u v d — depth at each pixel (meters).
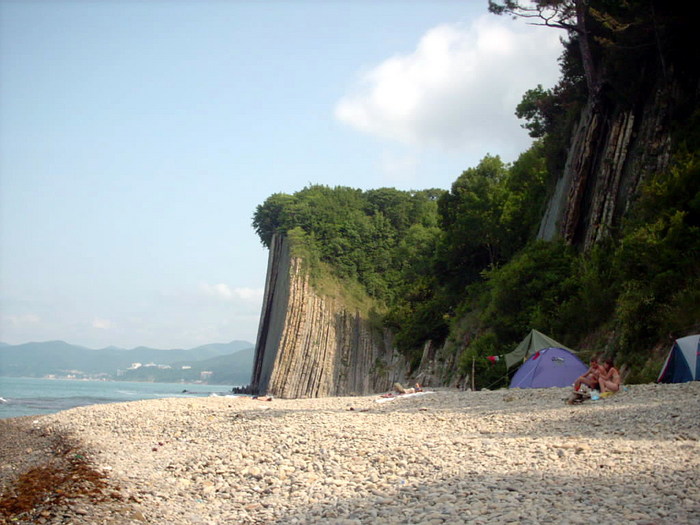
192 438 20.02
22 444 24.81
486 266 74.12
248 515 10.23
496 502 8.77
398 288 108.12
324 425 18.92
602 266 36.84
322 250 127.50
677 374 22.75
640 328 28.64
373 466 12.47
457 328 66.31
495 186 75.62
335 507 9.83
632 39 37.84
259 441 16.89
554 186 55.72
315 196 139.88
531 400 22.22
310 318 113.88
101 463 16.47
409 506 9.26
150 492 12.35
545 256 44.62
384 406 26.27
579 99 50.22
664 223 30.20
